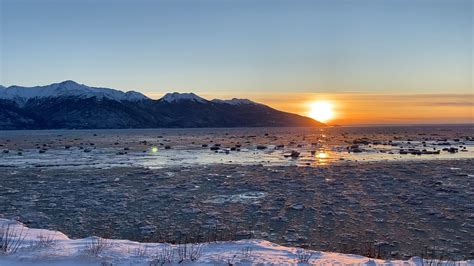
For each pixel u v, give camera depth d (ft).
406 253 45.52
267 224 57.93
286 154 174.29
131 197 77.15
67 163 138.51
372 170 114.42
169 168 122.42
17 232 37.04
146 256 27.89
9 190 84.69
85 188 86.99
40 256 26.30
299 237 51.62
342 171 112.78
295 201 72.69
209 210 66.39
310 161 142.61
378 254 41.86
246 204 70.59
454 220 59.41
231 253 29.73
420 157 157.07
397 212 64.34
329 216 62.18
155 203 71.82
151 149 209.87
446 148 202.18
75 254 26.91
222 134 468.75
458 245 48.49
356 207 67.82
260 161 143.64
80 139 334.65
